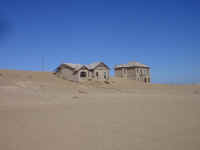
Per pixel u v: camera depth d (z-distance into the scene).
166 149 5.81
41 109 12.49
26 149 5.83
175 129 7.83
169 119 9.58
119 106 13.77
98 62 44.09
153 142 6.41
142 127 8.13
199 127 8.12
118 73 58.12
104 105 14.33
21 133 7.34
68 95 22.95
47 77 41.38
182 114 10.77
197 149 5.82
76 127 8.12
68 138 6.80
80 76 39.72
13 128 7.96
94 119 9.59
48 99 18.92
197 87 38.38
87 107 13.35
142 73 54.72
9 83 26.89
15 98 18.03
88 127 8.12
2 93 19.22
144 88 37.34
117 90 33.03
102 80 43.12
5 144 6.23
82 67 39.97
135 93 29.33
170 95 24.44
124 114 10.81
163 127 8.15
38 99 18.47
